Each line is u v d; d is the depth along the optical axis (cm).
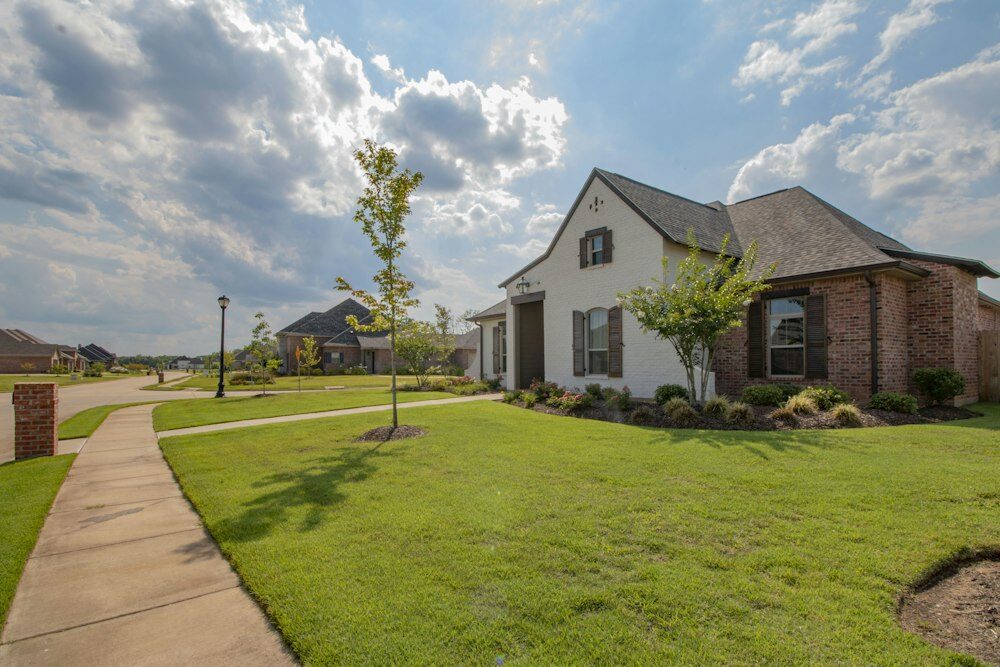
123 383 3878
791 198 1645
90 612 293
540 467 611
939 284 1177
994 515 416
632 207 1395
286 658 247
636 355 1397
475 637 254
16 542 398
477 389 2023
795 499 460
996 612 281
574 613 275
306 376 4025
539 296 1747
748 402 1134
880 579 309
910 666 227
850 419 886
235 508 475
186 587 325
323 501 488
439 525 412
